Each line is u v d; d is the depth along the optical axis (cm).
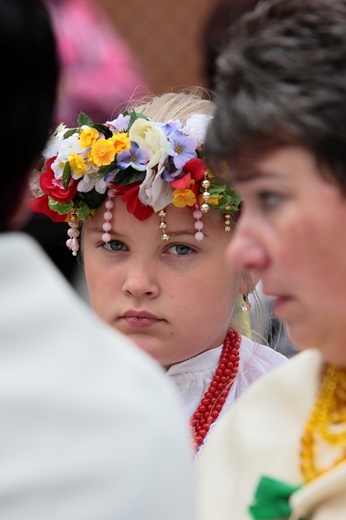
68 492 307
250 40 350
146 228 519
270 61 343
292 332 361
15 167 338
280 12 352
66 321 321
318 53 338
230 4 748
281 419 394
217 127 356
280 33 346
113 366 321
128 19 1250
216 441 407
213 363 541
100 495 308
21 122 337
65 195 535
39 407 311
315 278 346
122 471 310
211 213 522
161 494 313
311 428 379
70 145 532
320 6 344
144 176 514
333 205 340
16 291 318
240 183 355
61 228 896
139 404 316
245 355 553
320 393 384
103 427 312
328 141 335
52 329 318
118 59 1057
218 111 358
